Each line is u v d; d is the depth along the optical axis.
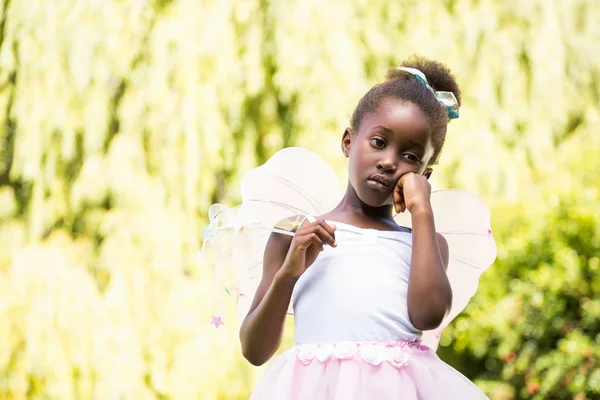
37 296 8.08
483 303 8.23
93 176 8.40
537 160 9.45
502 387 8.08
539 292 7.63
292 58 8.80
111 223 8.34
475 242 3.20
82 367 7.88
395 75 3.03
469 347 8.41
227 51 8.64
